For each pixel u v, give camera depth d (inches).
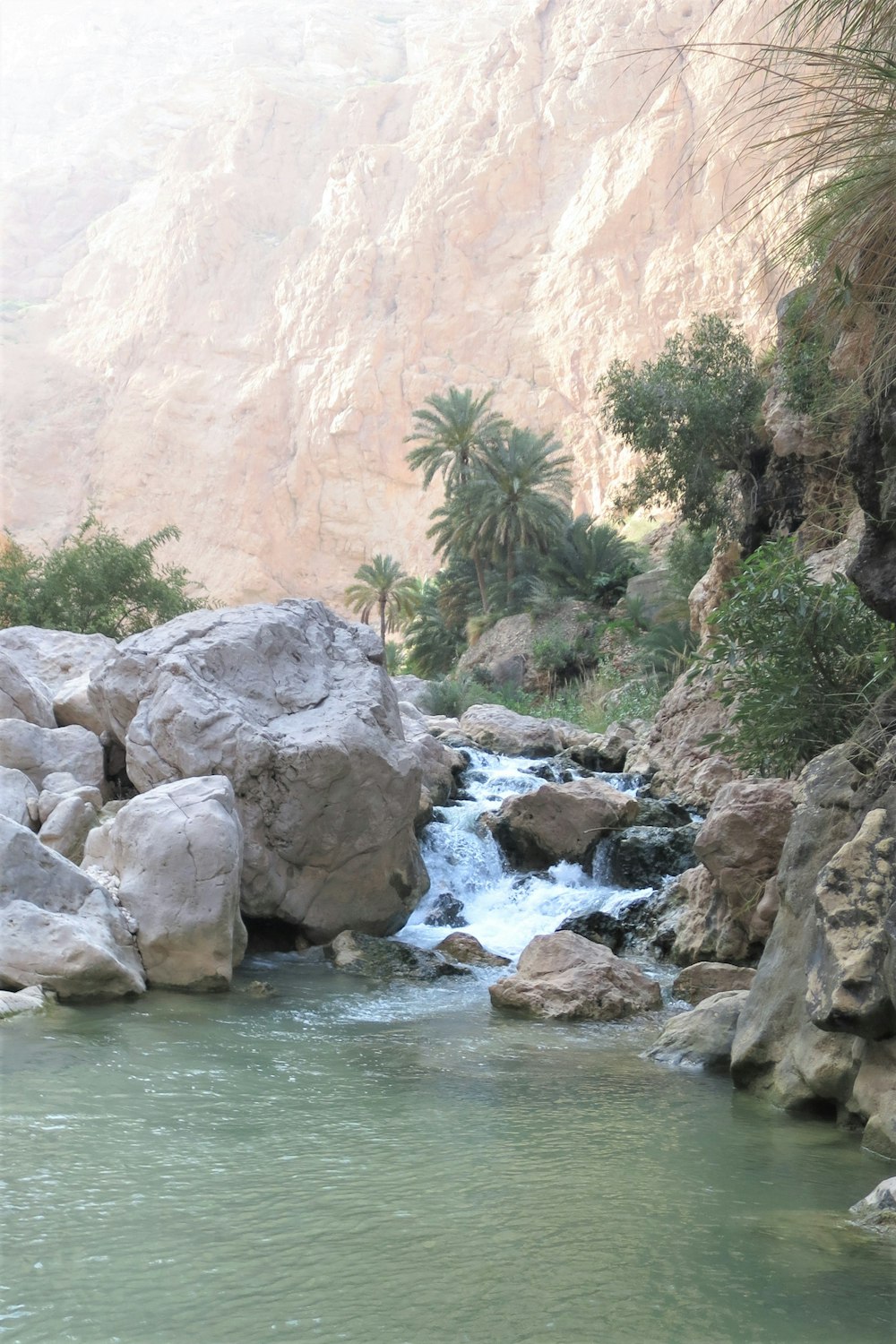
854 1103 222.4
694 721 675.4
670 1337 134.6
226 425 3961.6
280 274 4141.2
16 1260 154.0
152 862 354.0
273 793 408.5
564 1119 228.2
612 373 890.7
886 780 248.7
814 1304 143.6
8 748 449.7
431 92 4338.1
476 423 2097.7
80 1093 231.8
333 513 3710.6
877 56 160.7
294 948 423.2
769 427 679.7
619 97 3703.3
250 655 441.4
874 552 244.5
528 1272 152.6
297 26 5890.8
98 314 4581.7
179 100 5654.5
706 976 361.1
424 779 574.6
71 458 4183.1
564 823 525.7
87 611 1098.1
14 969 313.4
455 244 3782.0
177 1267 152.8
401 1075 259.3
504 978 349.4
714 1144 213.2
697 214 3248.0
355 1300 143.5
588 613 1679.4
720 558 828.0
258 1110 226.8
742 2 1673.2
